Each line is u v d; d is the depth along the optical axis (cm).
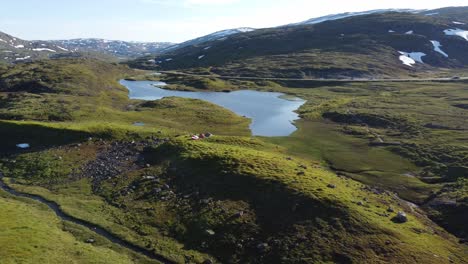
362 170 6700
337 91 16500
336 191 5025
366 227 4266
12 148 7512
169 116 10862
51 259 3647
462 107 11594
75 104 11412
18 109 10400
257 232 4306
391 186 5981
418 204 5391
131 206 5081
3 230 4141
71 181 6044
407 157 7369
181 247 4194
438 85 16175
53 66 17200
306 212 4522
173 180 5659
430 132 8925
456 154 7106
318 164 6919
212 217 4612
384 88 16288
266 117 11519
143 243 4241
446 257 3931
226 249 4122
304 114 11712
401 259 3828
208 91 17150
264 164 5738
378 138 8762
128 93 15838
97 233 4434
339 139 8856
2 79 14862
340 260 3822
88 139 7819
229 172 5459
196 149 6481
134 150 7206
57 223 4619
